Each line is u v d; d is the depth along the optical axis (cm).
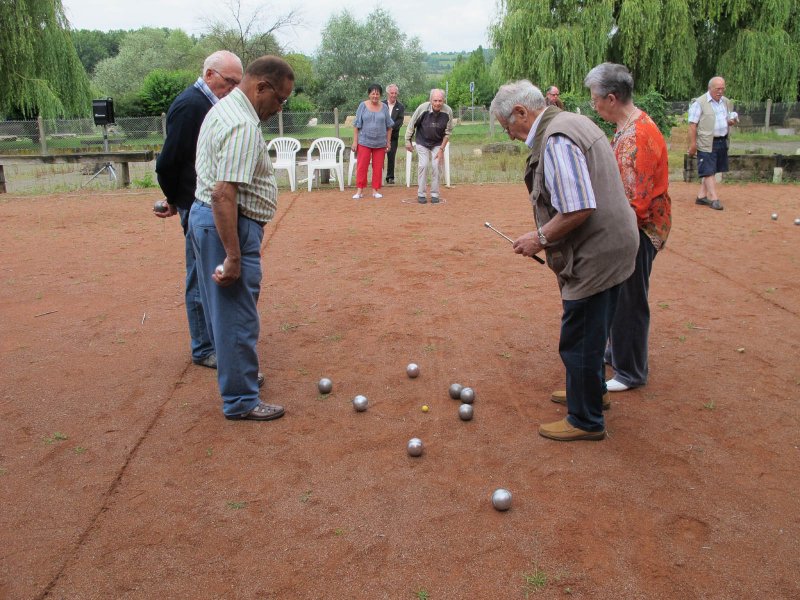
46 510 316
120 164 1612
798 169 1441
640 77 2366
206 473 347
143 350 515
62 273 738
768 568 276
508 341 529
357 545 292
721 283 680
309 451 369
